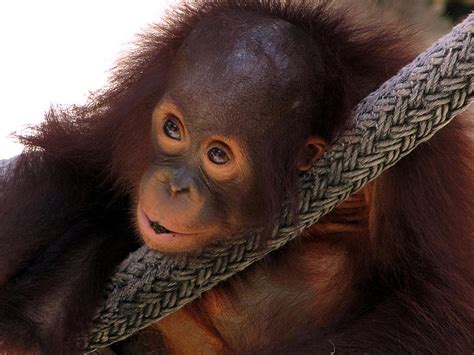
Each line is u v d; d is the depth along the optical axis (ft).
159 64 15.58
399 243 15.66
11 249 15.89
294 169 14.26
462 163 16.31
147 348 16.85
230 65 14.08
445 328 15.38
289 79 14.11
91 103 17.03
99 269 15.57
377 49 15.81
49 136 16.99
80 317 15.24
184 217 14.29
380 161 13.82
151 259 14.73
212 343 16.98
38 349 15.44
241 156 14.19
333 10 15.49
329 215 16.31
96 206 16.56
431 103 13.30
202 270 14.66
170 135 14.44
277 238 14.48
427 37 18.20
